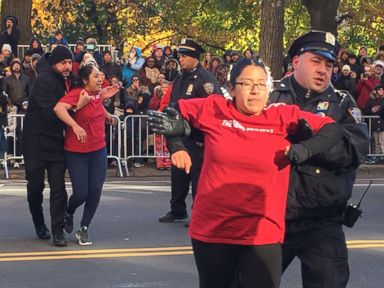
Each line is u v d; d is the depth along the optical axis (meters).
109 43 32.62
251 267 4.66
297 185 4.94
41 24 32.12
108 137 15.79
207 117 4.68
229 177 4.61
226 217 4.63
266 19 19.61
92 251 8.66
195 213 4.75
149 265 8.07
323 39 5.09
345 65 17.81
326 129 4.73
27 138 8.89
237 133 4.63
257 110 4.63
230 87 4.71
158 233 9.60
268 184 4.62
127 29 32.72
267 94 4.69
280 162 4.64
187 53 9.83
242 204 4.61
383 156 16.80
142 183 14.43
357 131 5.00
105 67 17.56
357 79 18.05
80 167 8.80
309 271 5.04
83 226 8.98
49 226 9.96
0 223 10.21
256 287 4.66
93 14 32.19
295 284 7.39
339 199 4.97
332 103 5.09
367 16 29.89
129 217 10.64
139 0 32.31
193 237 4.75
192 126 4.75
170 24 33.06
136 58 18.58
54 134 8.80
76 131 8.55
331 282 4.97
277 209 4.67
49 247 8.86
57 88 8.72
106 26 32.78
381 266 8.02
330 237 5.02
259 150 4.60
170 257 8.41
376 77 17.03
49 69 8.75
